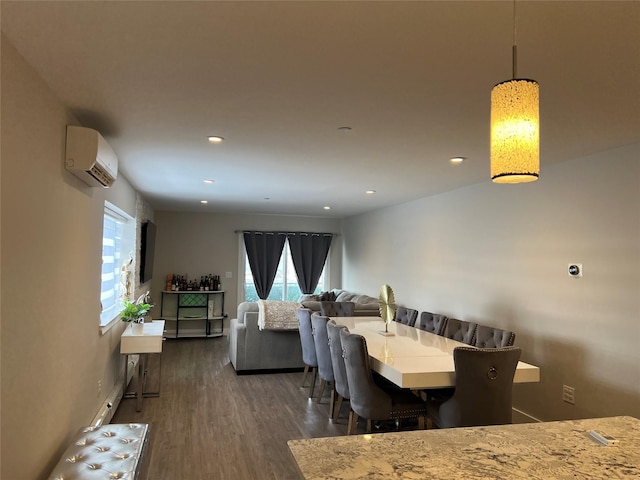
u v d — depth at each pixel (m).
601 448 1.49
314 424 4.11
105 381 4.07
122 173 4.77
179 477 3.08
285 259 9.45
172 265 8.70
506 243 4.62
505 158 1.30
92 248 3.45
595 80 2.23
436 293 5.95
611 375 3.44
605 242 3.53
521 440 1.55
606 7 1.58
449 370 2.97
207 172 4.70
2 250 1.81
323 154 3.86
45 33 1.82
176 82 2.33
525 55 1.98
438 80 2.27
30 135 2.12
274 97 2.54
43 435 2.34
